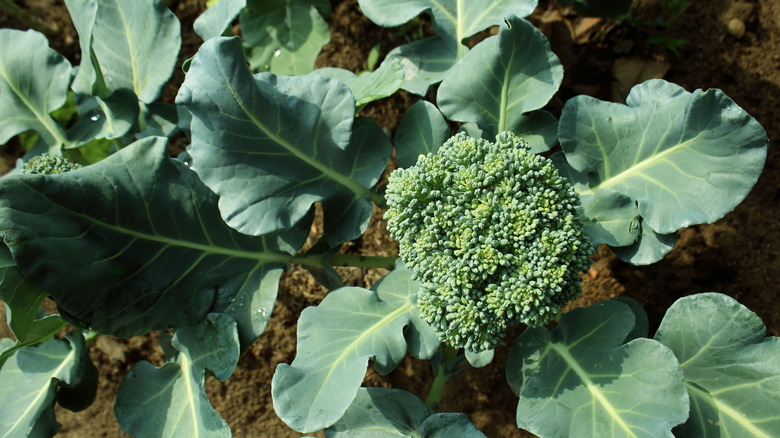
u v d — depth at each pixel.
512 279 0.54
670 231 0.56
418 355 0.57
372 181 0.60
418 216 0.56
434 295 0.55
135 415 0.59
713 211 0.55
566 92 0.72
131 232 0.57
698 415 0.55
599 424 0.54
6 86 0.66
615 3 0.64
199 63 0.54
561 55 0.72
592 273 0.70
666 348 0.54
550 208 0.55
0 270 0.53
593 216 0.58
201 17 0.61
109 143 0.71
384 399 0.59
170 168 0.57
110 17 0.65
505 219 0.55
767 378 0.54
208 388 0.75
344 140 0.57
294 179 0.58
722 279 0.68
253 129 0.56
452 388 0.71
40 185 0.53
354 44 0.76
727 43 0.69
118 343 0.76
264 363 0.75
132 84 0.65
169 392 0.59
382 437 0.58
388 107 0.75
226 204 0.56
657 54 0.70
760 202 0.67
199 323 0.60
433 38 0.63
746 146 0.54
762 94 0.68
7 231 0.52
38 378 0.60
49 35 0.78
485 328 0.55
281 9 0.70
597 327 0.57
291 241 0.60
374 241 0.74
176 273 0.59
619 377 0.55
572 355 0.57
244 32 0.70
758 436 0.54
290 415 0.54
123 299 0.57
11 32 0.66
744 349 0.55
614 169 0.59
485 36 0.73
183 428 0.57
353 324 0.58
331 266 0.63
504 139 0.57
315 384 0.55
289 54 0.70
